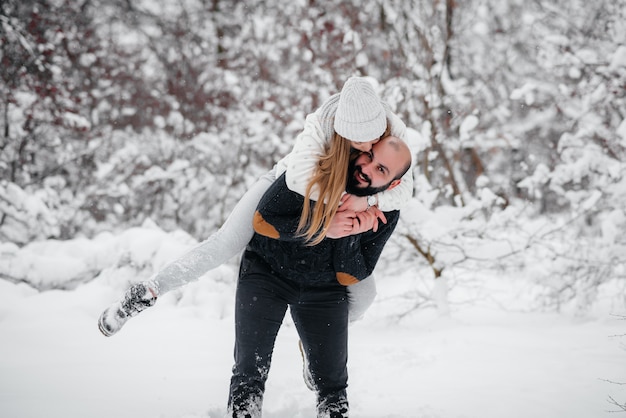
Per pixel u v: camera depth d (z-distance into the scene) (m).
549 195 9.24
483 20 11.65
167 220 11.92
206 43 14.55
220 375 3.89
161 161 11.85
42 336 4.92
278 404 3.33
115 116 12.72
